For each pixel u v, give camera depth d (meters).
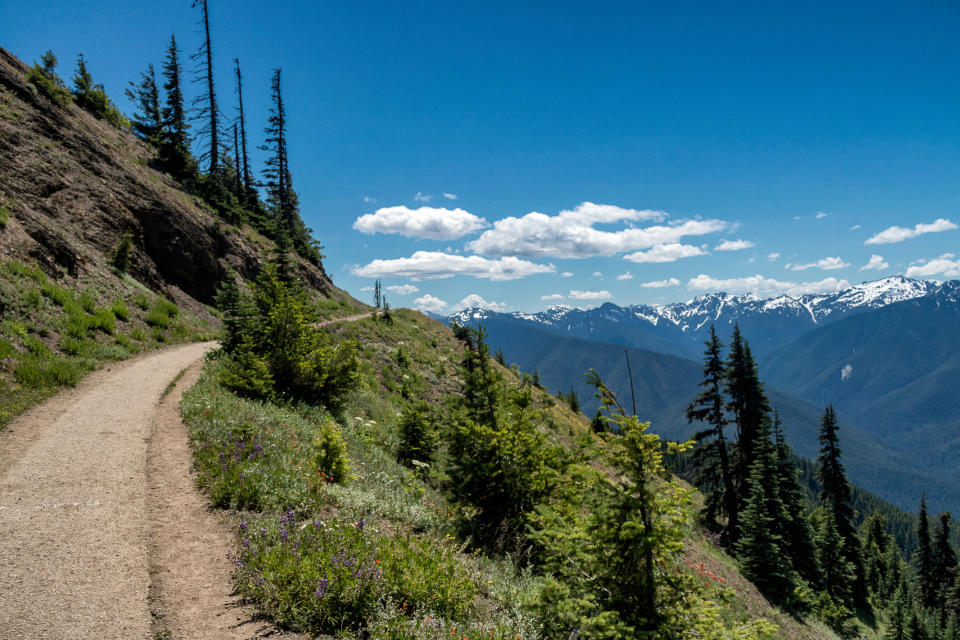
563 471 10.09
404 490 10.32
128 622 4.35
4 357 11.38
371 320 35.81
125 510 6.50
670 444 5.71
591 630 5.59
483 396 10.71
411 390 25.08
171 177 39.19
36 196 20.98
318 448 9.62
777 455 30.42
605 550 6.09
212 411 10.75
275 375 14.97
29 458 7.77
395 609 4.94
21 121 23.56
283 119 52.75
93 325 16.33
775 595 21.88
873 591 55.25
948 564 54.53
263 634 4.44
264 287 16.86
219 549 5.86
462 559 7.08
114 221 24.23
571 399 54.06
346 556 5.48
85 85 36.62
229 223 39.72
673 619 5.84
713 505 30.39
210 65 43.50
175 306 23.69
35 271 15.95
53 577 4.86
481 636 4.92
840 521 40.09
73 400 11.03
